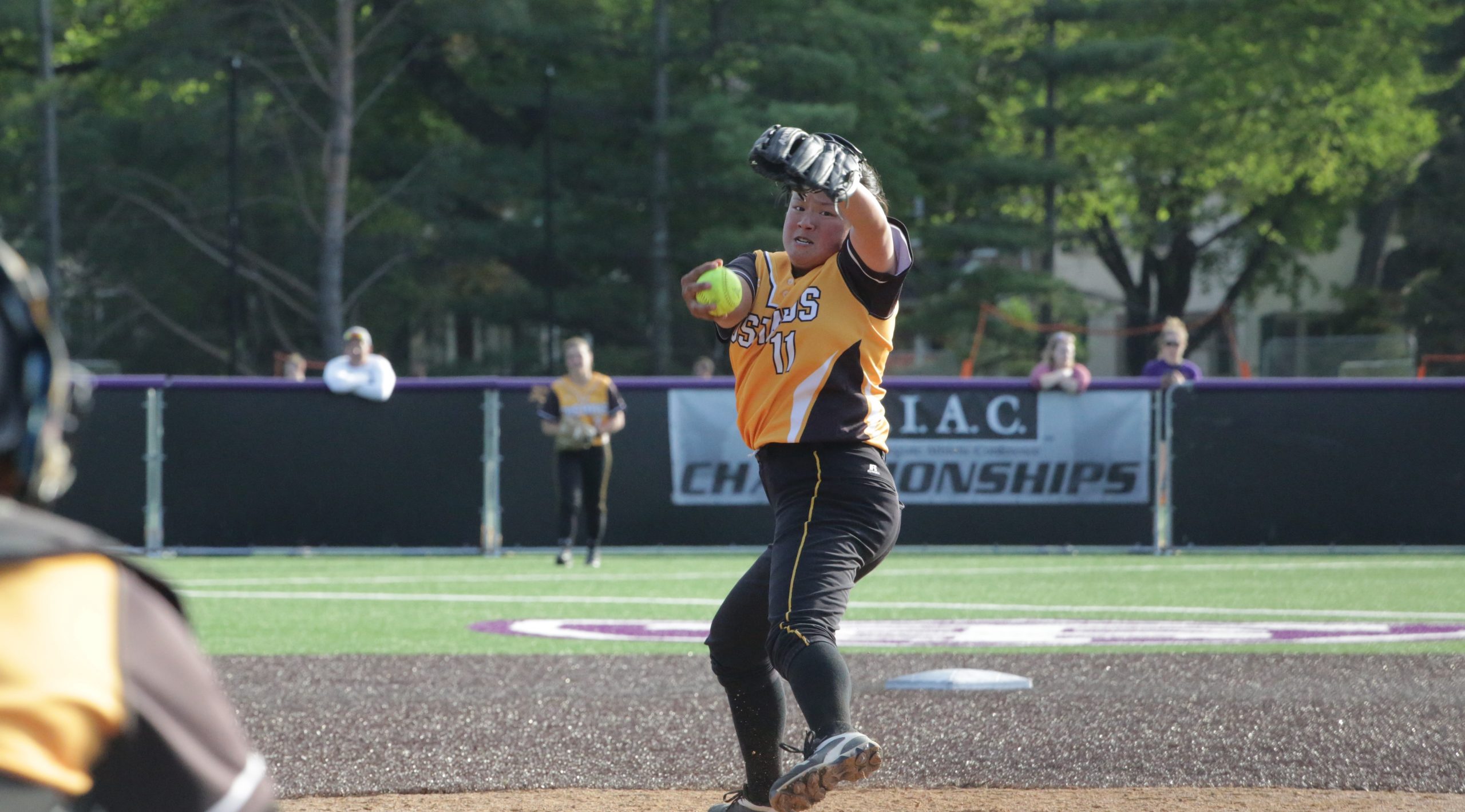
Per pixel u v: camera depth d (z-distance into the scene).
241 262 137.25
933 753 19.83
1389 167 164.62
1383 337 126.06
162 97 128.25
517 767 19.03
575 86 139.38
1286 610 38.50
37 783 4.07
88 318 137.50
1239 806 16.89
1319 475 53.72
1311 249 173.00
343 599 41.03
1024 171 135.75
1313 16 153.12
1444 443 53.25
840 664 13.07
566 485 50.97
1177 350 54.44
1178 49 149.50
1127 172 159.62
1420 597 41.62
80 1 142.25
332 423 54.00
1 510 4.32
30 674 4.11
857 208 13.24
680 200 133.00
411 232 139.38
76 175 132.62
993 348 142.38
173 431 53.44
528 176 133.25
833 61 123.25
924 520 54.41
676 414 54.56
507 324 141.50
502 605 39.66
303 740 20.72
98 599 4.33
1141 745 20.30
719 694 24.59
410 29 134.38
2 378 4.30
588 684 25.70
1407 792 17.69
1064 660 28.62
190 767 4.38
